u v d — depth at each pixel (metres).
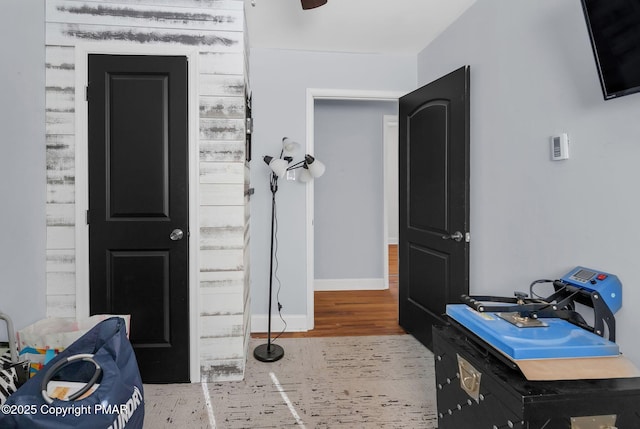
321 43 3.02
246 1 2.36
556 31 1.71
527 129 1.91
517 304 1.51
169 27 2.22
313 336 3.07
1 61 1.72
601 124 1.49
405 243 3.16
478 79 2.34
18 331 1.74
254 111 3.12
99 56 2.18
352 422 1.89
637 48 1.24
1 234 1.72
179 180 2.24
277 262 3.17
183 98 2.23
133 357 1.37
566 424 1.08
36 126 2.05
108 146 2.20
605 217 1.47
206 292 2.28
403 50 3.18
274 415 1.95
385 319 3.51
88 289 2.20
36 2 2.04
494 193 2.18
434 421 1.90
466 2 2.38
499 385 1.18
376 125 4.66
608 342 1.21
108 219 2.21
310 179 2.90
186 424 1.87
